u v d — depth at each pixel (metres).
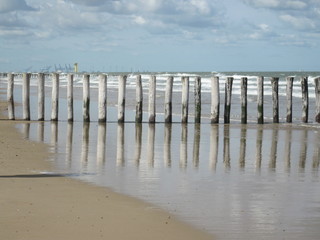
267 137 22.70
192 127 25.77
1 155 16.50
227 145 20.20
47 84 87.69
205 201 11.30
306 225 9.63
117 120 28.77
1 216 9.63
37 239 8.42
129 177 13.73
